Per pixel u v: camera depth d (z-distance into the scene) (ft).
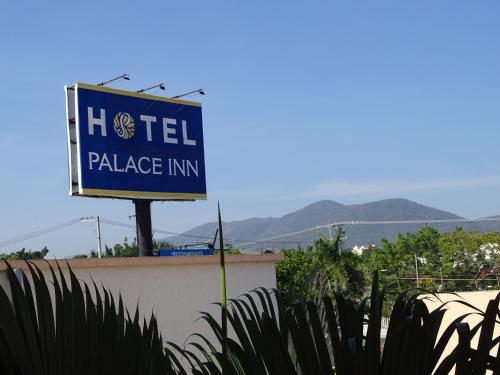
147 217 63.62
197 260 41.19
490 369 7.77
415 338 7.91
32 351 7.86
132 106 63.36
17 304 8.09
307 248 97.19
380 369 7.99
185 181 65.92
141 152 63.21
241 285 43.21
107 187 60.39
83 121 59.88
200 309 40.81
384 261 181.57
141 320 38.04
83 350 8.03
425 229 190.29
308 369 8.05
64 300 8.09
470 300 55.36
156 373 8.69
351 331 8.14
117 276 37.29
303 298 10.29
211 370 8.59
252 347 8.86
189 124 67.21
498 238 165.78
